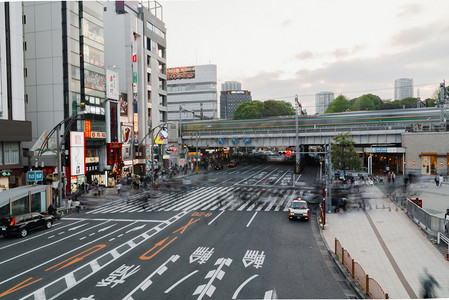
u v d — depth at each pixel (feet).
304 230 78.13
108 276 50.49
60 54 141.90
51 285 47.44
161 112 246.68
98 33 161.07
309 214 95.55
